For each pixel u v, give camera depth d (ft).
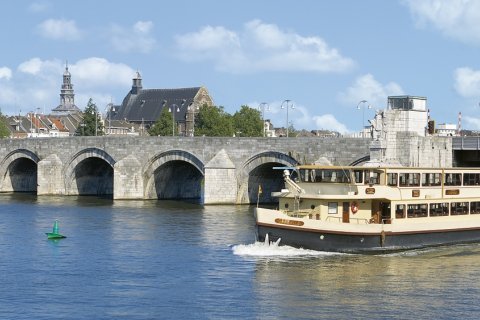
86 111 605.31
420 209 207.10
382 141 287.28
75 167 409.90
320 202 198.39
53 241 226.17
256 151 349.41
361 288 159.53
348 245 195.52
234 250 202.69
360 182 198.70
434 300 150.41
